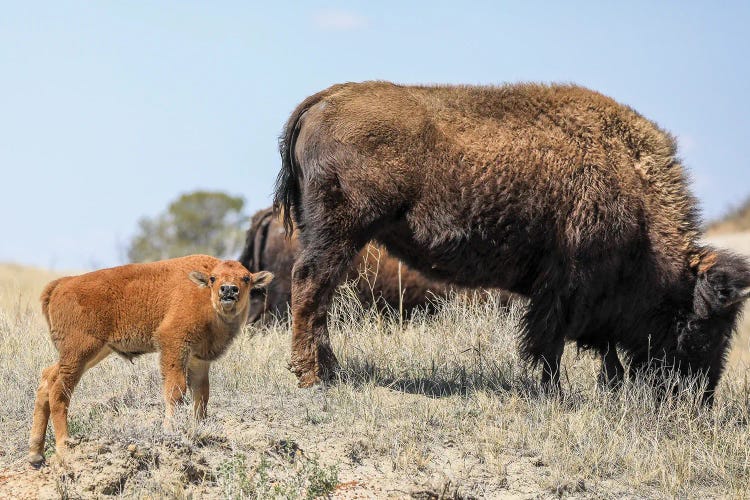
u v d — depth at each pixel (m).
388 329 39.62
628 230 32.50
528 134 32.66
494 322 39.09
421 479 25.11
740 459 28.50
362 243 32.84
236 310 25.34
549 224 32.59
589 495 25.62
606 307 33.25
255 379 32.38
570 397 31.92
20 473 23.80
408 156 32.22
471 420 29.48
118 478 22.94
